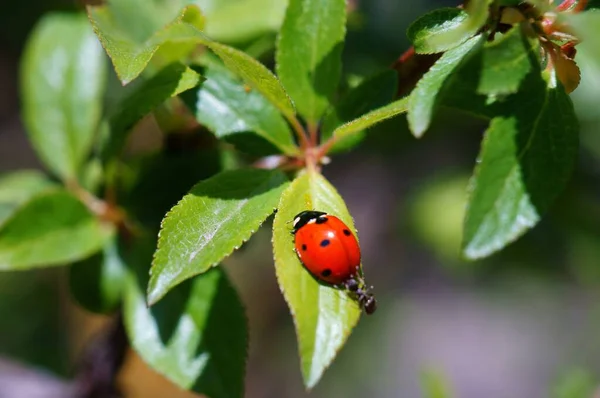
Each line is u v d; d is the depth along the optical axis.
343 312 0.13
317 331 0.13
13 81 0.36
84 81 0.17
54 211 0.16
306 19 0.14
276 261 0.13
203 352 0.15
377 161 0.28
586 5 0.13
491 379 0.46
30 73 0.17
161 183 0.16
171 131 0.16
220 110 0.15
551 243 0.23
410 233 0.26
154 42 0.13
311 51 0.14
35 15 0.30
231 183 0.14
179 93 0.15
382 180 0.31
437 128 0.22
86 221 0.16
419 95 0.13
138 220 0.16
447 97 0.13
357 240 0.13
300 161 0.14
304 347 0.13
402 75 0.14
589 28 0.12
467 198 0.13
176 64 0.14
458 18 0.13
